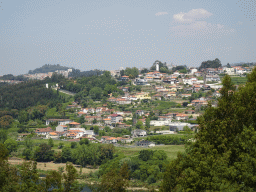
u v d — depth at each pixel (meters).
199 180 53.59
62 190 64.12
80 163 186.75
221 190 49.81
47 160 196.75
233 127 59.78
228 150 56.97
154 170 145.88
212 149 58.28
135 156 180.25
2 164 66.38
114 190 69.06
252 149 53.34
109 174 70.81
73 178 66.19
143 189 135.00
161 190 68.25
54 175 66.06
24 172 67.94
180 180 59.03
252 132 54.94
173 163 68.81
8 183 63.03
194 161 57.41
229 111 62.09
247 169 51.66
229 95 65.56
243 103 61.47
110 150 192.12
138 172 152.25
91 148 192.25
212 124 62.47
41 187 65.12
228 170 52.78
